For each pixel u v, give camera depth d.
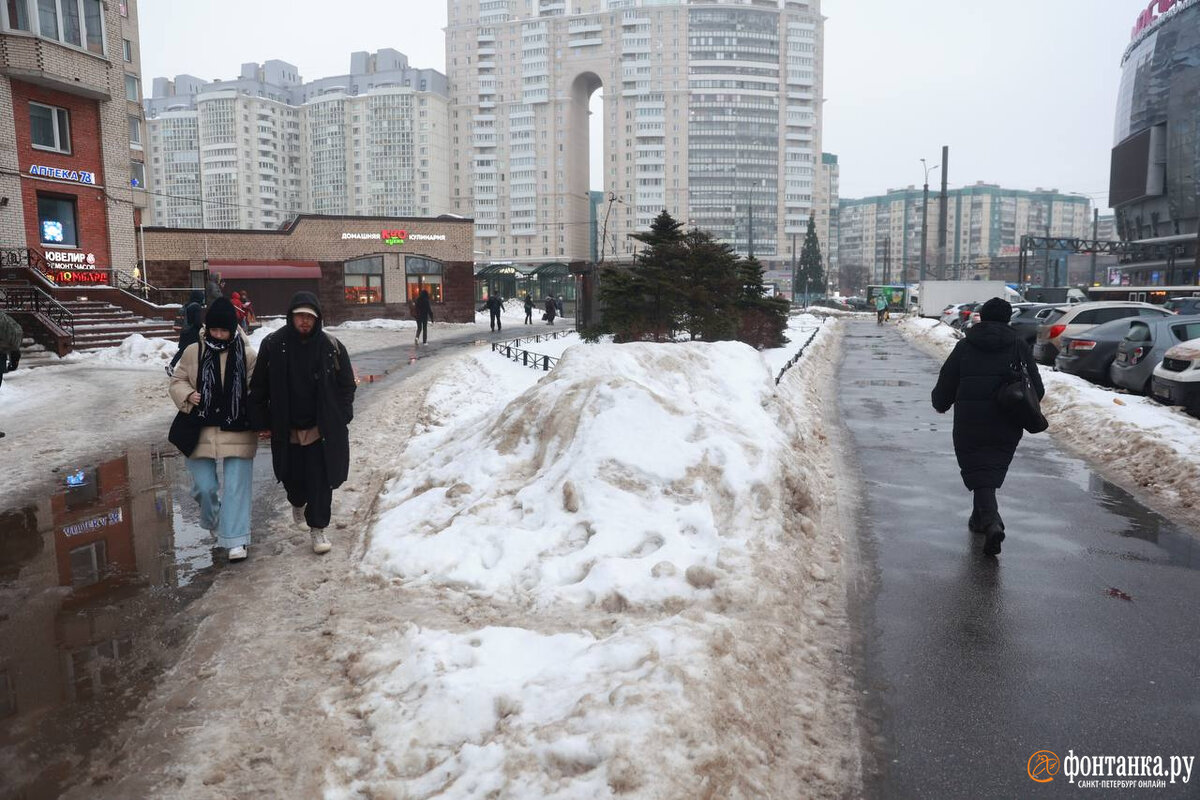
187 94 169.25
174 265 35.94
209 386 5.27
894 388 15.50
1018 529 6.36
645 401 6.05
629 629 3.74
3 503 6.98
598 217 159.00
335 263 38.16
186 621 4.41
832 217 173.62
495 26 146.25
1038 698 3.68
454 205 153.50
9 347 10.39
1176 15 95.94
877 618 4.59
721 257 17.75
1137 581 5.19
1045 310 22.06
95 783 2.96
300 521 5.88
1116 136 113.69
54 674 3.81
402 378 16.19
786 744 3.22
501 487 5.80
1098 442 9.49
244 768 3.04
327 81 161.00
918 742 3.32
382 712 3.25
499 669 3.54
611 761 2.68
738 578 4.36
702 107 143.12
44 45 22.55
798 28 146.12
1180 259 90.56
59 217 24.22
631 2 142.38
